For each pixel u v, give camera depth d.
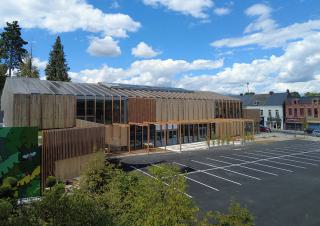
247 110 60.84
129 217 9.02
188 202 9.07
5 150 17.80
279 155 35.38
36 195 18.59
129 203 9.83
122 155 33.84
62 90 35.41
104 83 44.97
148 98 41.25
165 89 52.06
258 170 27.20
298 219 15.93
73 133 21.50
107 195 10.38
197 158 32.38
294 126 75.50
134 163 29.11
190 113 46.75
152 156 33.44
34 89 33.22
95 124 27.56
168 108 43.66
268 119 80.25
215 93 59.28
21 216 7.13
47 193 8.34
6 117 38.78
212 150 38.72
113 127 36.53
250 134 52.75
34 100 31.28
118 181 11.35
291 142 49.97
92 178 13.21
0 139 17.66
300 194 20.17
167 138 43.16
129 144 35.97
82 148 22.33
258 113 63.72
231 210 9.98
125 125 35.66
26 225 6.79
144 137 40.56
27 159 18.61
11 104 32.47
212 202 18.27
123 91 42.31
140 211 8.93
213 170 26.78
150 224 8.22
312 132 67.38
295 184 22.69
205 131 48.75
